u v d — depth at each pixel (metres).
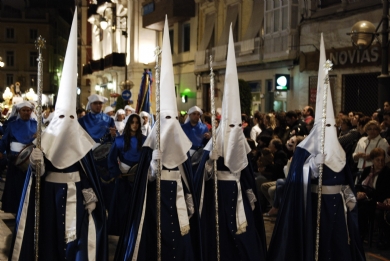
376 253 7.83
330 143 6.27
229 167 6.40
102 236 5.74
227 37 24.72
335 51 17.52
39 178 5.37
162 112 5.97
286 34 19.88
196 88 27.78
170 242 5.92
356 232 6.49
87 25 51.09
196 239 6.18
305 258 6.25
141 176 6.00
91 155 5.86
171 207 5.97
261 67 22.05
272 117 13.07
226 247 6.52
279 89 19.69
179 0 28.03
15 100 19.61
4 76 67.56
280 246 6.44
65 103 5.62
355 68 16.78
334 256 6.38
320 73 6.48
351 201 6.43
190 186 6.14
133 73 35.12
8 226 9.18
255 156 11.23
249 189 6.68
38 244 5.59
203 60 26.27
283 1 20.11
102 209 5.85
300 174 6.41
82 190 5.75
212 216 6.52
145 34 35.25
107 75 43.22
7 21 67.12
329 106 6.34
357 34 12.59
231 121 6.46
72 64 5.70
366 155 8.73
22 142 8.79
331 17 17.78
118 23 39.06
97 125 9.61
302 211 6.34
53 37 70.50
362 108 16.83
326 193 6.34
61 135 5.56
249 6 23.48
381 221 8.02
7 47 67.38
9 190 8.88
